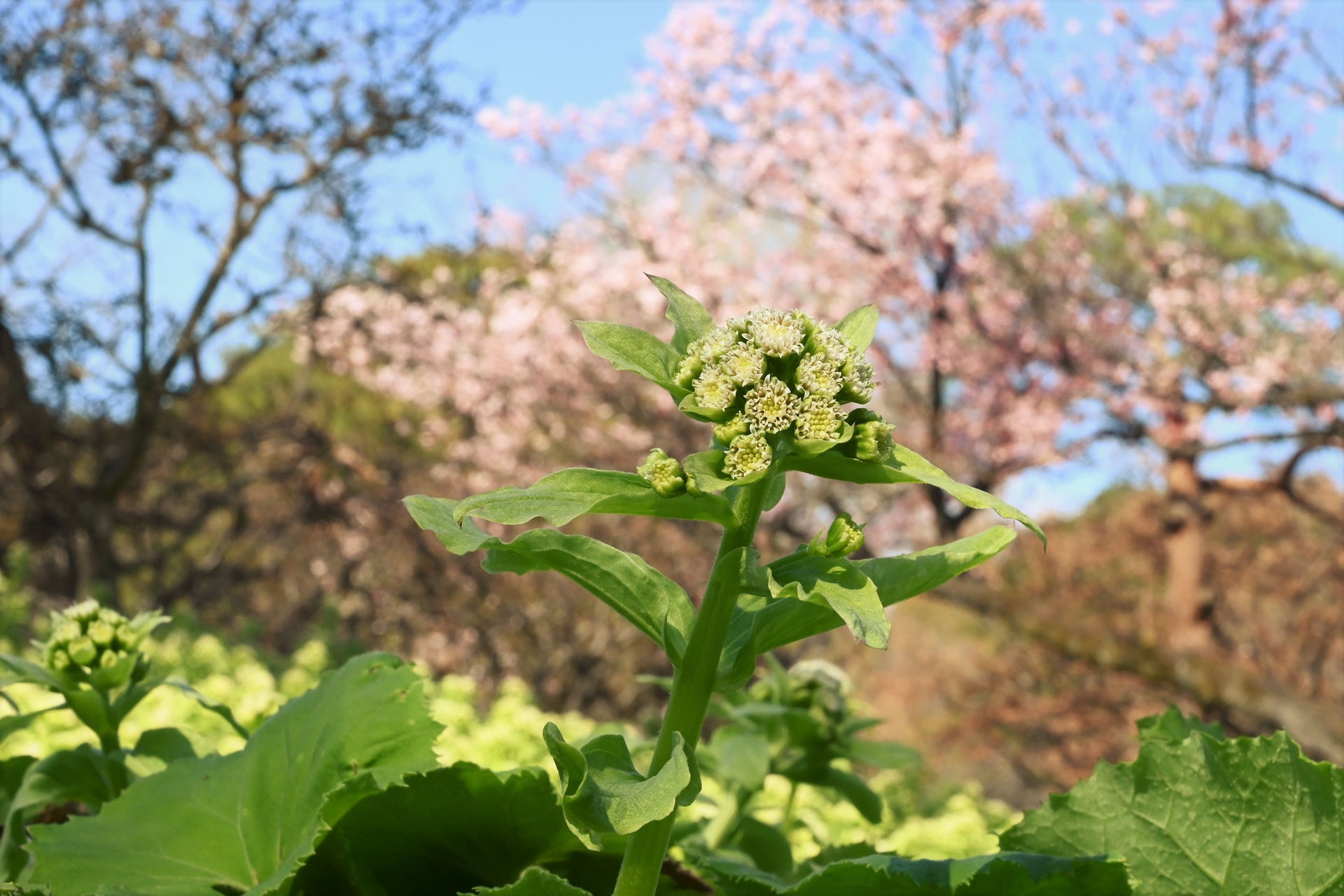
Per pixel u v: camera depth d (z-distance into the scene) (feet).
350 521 50.93
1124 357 43.39
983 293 44.27
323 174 38.96
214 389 42.86
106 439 41.22
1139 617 52.47
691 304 3.56
